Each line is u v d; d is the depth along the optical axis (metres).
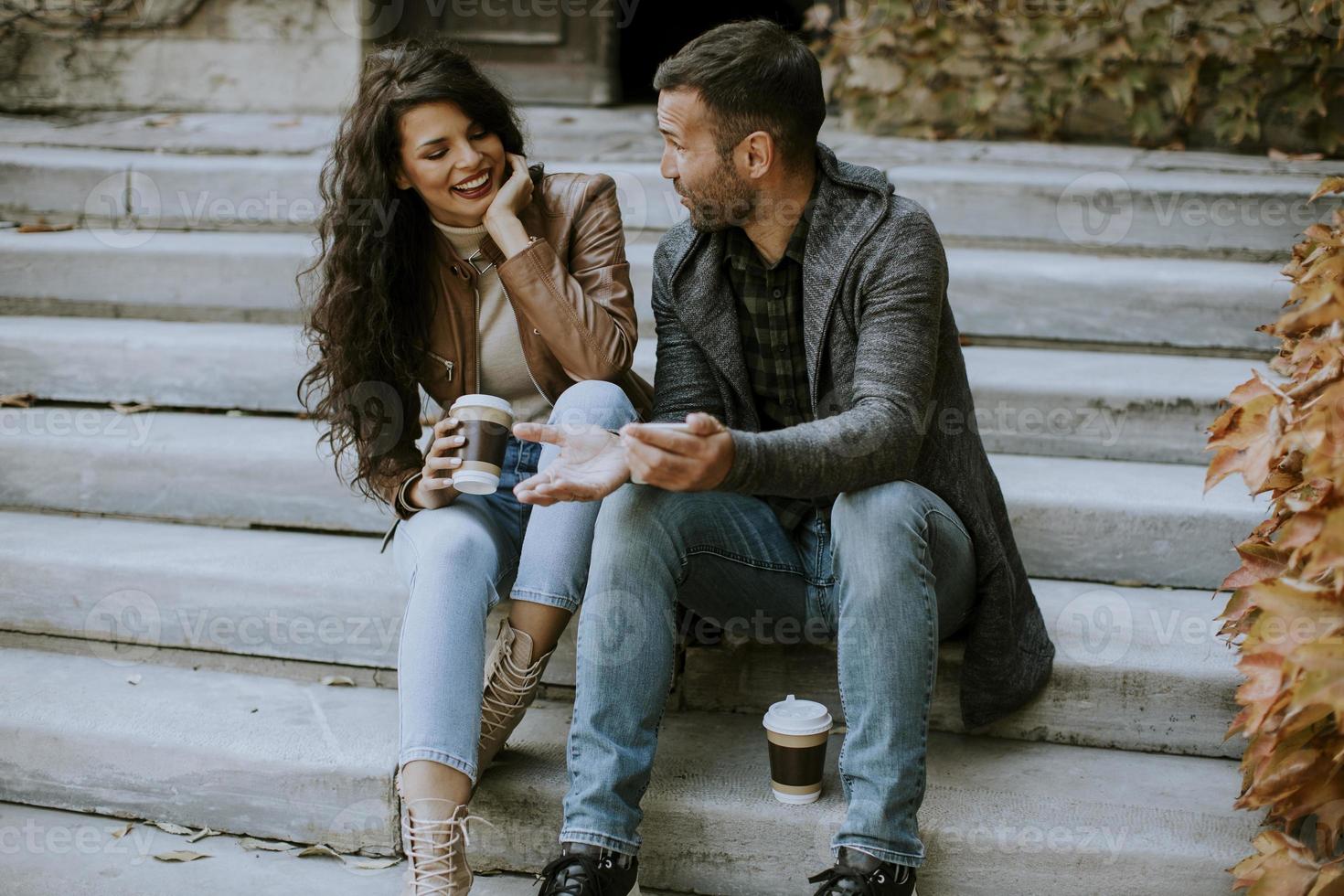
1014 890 2.07
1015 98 4.19
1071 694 2.31
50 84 4.57
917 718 1.94
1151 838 2.04
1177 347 3.14
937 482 2.10
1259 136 4.02
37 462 2.91
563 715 2.43
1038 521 2.61
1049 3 4.07
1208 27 3.96
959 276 3.21
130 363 3.11
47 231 3.58
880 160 3.76
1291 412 1.75
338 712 2.43
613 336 2.15
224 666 2.62
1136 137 4.12
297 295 3.28
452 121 2.08
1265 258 3.30
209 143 3.92
